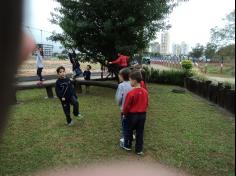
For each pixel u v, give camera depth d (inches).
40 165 201.9
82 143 250.8
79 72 601.9
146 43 622.5
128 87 242.8
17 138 254.8
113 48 609.0
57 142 252.2
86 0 568.7
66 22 572.7
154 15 580.7
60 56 623.5
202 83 519.2
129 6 568.7
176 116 359.3
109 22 557.9
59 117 340.2
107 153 227.1
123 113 229.9
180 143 256.2
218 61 745.0
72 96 311.4
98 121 325.1
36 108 384.8
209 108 415.2
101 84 505.7
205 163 213.8
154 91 588.7
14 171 192.7
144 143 253.3
